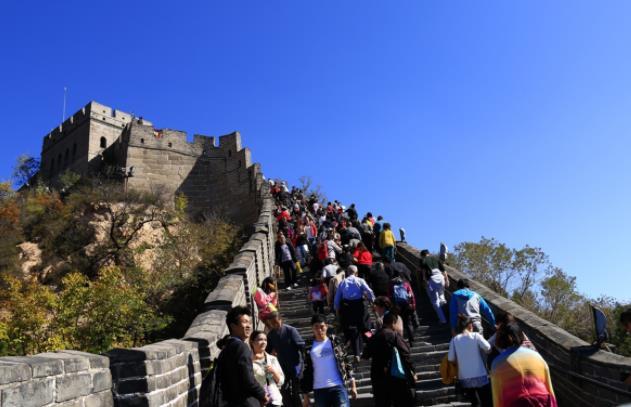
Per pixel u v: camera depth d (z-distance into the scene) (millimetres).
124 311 16828
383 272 13117
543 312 37875
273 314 7578
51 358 4055
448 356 7484
